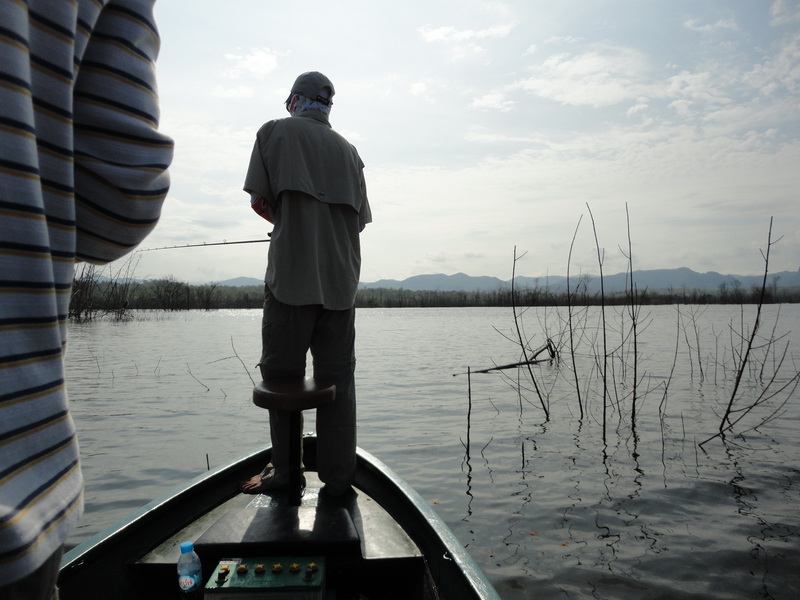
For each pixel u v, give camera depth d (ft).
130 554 7.88
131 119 2.97
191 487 9.70
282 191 8.85
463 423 26.68
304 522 6.76
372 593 7.50
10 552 2.01
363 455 12.08
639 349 60.70
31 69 2.40
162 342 64.49
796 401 31.53
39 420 2.28
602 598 11.55
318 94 9.52
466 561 7.55
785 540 14.02
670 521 15.21
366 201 10.19
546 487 17.83
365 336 85.87
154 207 3.20
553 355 47.88
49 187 2.51
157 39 3.25
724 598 11.53
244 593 5.70
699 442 23.12
